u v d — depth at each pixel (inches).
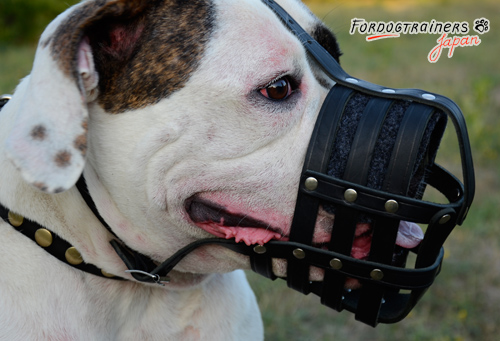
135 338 94.7
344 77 83.7
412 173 75.8
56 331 82.9
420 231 88.7
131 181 80.6
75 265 85.6
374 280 80.1
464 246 188.9
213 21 78.7
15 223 84.2
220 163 79.4
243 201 81.1
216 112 78.1
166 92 77.8
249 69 77.9
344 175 77.3
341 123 79.2
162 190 80.7
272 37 79.7
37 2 514.6
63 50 73.5
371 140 76.8
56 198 83.4
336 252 80.5
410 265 177.5
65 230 84.4
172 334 96.7
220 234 84.7
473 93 356.2
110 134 79.9
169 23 79.1
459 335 151.2
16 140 71.5
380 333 152.3
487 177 244.2
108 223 84.6
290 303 161.2
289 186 80.5
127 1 76.7
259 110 79.0
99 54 78.7
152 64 78.3
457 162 254.7
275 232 82.9
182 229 84.4
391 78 407.2
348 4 685.9
